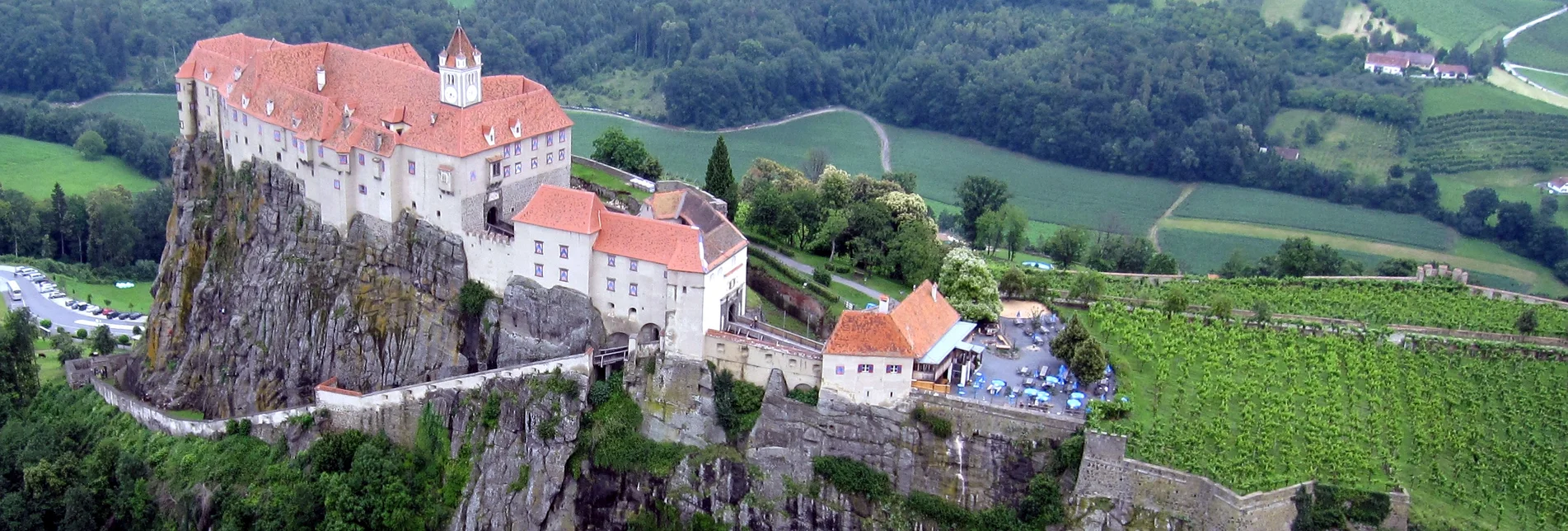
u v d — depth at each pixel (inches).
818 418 7583.7
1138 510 7027.6
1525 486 7332.7
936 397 7401.6
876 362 7436.0
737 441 7795.3
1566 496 7244.1
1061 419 7209.6
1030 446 7268.7
